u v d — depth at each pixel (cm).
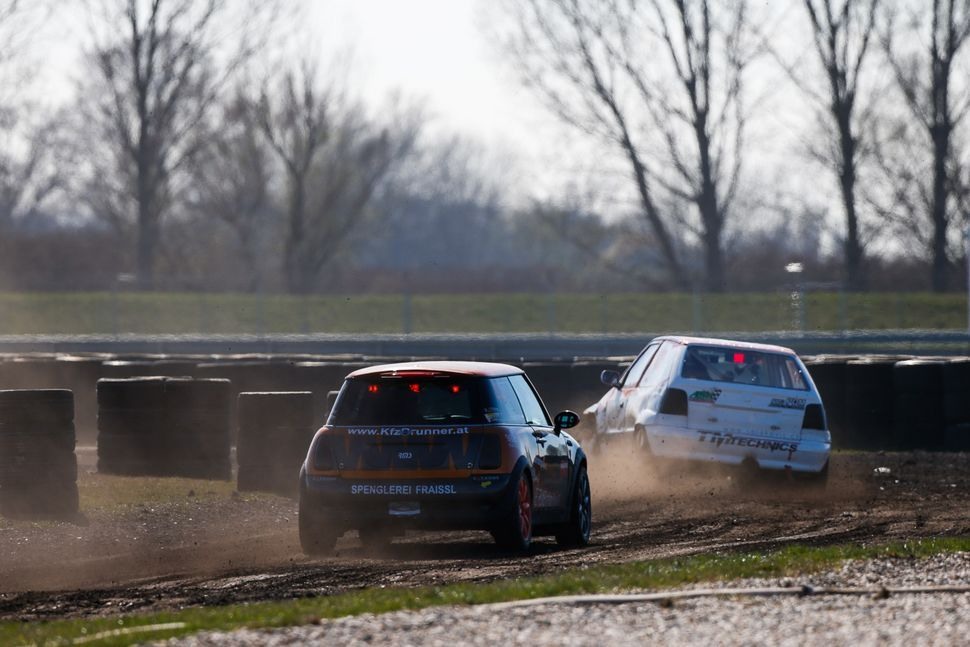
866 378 8662
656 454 6275
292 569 4216
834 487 6688
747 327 18175
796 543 4694
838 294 17850
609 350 14800
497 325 18875
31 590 3875
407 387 4550
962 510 5759
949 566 3759
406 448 4466
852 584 3475
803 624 2944
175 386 6588
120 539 5006
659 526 5322
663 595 3272
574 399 8750
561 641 2770
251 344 15150
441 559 4425
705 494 6312
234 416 8581
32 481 5234
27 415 5234
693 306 17388
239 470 6297
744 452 6294
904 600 3247
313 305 19212
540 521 4691
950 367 8538
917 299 18788
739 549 4550
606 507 5962
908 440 8594
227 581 3966
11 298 19188
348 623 2956
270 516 5759
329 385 8512
